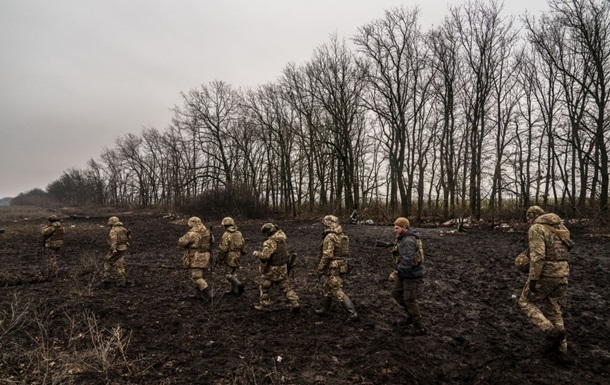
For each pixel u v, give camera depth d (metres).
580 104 24.55
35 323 5.74
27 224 30.02
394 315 6.30
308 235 19.72
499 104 25.25
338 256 6.10
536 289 4.48
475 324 5.89
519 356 4.68
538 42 22.89
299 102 34.12
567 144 24.83
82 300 7.15
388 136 31.53
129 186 69.94
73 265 11.67
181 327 5.74
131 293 7.83
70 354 4.65
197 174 43.22
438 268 10.37
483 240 16.69
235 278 7.50
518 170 28.66
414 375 4.23
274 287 8.22
